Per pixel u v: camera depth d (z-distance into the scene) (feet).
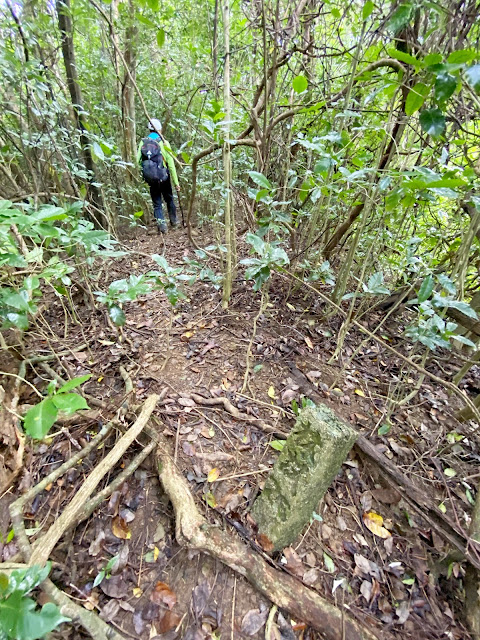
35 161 7.83
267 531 4.01
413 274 7.83
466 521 4.66
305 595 3.66
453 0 4.13
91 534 4.05
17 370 5.83
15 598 2.16
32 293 5.46
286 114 6.07
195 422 5.34
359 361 7.24
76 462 4.53
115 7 9.97
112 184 12.12
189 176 12.54
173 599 3.62
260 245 4.72
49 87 7.25
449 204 6.89
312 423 3.60
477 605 3.81
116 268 9.73
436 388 6.94
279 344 7.14
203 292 8.55
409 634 3.72
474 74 2.59
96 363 6.36
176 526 3.90
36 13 7.40
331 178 6.09
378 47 5.74
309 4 7.06
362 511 4.75
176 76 13.78
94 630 3.10
